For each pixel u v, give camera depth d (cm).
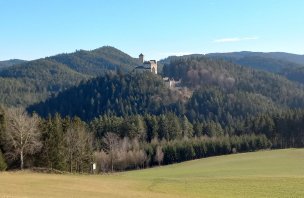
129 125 15462
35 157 8388
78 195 4538
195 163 11638
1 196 3953
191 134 17362
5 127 8094
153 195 4884
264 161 10625
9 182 5356
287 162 10238
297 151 12462
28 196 4122
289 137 17000
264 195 5116
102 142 14038
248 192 5338
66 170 8744
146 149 14038
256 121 17638
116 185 5834
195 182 6381
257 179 6588
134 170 12025
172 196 4853
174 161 14300
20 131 8012
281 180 6425
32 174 6712
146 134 16212
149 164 14088
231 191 5431
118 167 12938
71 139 9062
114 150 12925
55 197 4228
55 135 8538
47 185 5281
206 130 17825
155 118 16812
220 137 16200
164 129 16688
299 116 17038
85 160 9519
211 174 8562
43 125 8575
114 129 15262
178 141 15262
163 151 14238
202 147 14788
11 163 8169
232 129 18712
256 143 15475
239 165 10175
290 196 5044
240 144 15250
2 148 8100
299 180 6391
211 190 5525
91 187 5403
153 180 6706
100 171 12056
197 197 4834
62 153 8612
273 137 17088
